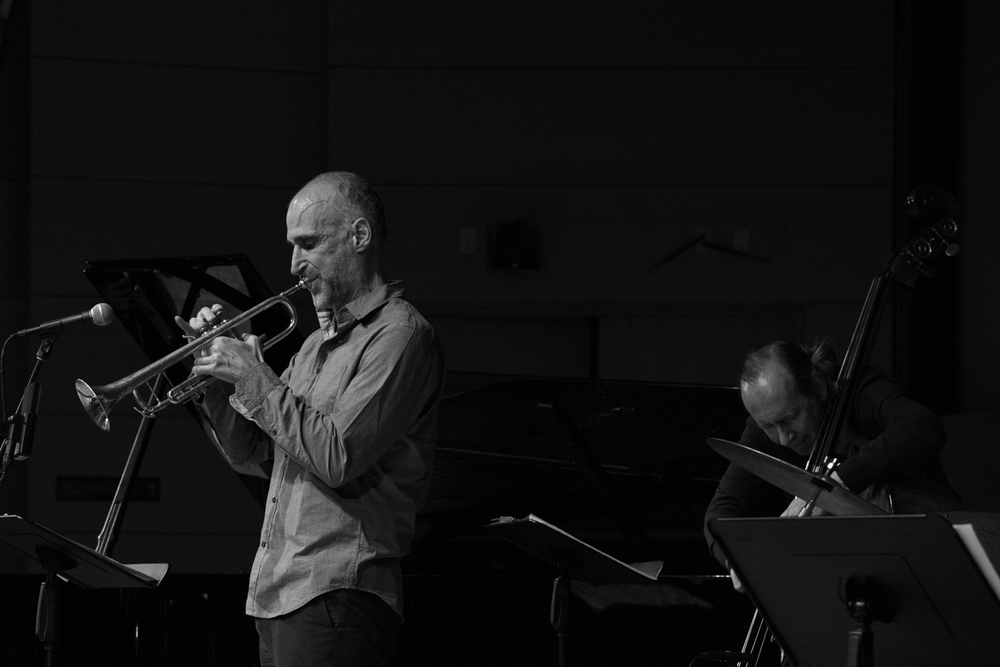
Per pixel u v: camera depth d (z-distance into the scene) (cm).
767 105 1405
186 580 792
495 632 820
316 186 568
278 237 1415
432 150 1404
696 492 881
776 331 1416
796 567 439
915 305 1328
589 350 1439
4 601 773
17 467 1363
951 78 1355
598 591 817
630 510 901
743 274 1399
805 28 1409
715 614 813
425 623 816
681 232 1405
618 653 814
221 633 792
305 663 515
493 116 1409
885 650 446
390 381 528
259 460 602
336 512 527
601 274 1404
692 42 1410
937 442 565
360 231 565
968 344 1316
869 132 1398
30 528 595
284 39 1434
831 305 1391
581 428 843
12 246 1390
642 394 812
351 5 1406
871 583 426
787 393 593
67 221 1374
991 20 1331
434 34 1409
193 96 1411
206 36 1419
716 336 1422
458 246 1402
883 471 560
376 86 1402
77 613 775
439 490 877
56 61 1385
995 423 1070
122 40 1401
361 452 516
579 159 1409
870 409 604
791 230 1399
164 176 1399
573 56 1412
